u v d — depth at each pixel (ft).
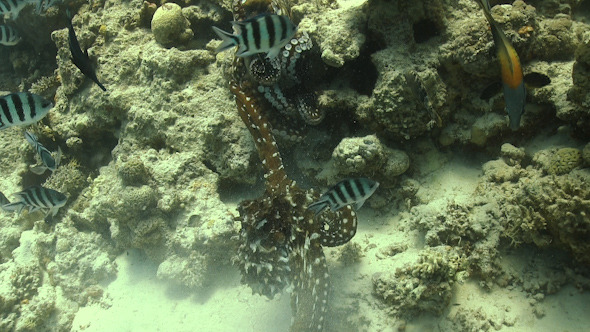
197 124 4.59
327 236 3.73
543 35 4.02
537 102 3.90
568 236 3.38
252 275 3.65
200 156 4.56
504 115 4.00
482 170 4.04
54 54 6.52
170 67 4.73
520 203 3.58
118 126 5.13
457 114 4.17
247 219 3.62
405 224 4.07
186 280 4.24
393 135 4.11
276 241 3.57
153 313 4.27
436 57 4.00
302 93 4.15
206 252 4.21
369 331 3.62
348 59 4.02
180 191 4.42
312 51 4.23
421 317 3.62
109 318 4.37
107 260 4.68
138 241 4.39
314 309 3.43
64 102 5.32
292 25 3.15
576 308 3.42
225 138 4.48
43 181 5.71
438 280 3.52
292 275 3.54
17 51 6.77
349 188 3.11
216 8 5.19
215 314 4.09
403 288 3.58
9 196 5.55
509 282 3.63
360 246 4.04
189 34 5.05
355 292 3.78
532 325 3.44
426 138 4.20
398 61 3.97
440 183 4.13
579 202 3.30
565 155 3.57
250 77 4.06
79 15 5.66
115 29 5.21
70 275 4.66
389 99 3.89
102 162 5.40
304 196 3.66
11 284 4.63
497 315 3.51
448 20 4.09
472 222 3.73
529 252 3.67
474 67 3.89
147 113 4.74
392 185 4.14
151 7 5.22
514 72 2.81
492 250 3.65
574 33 4.21
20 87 6.86
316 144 4.38
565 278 3.50
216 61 4.82
